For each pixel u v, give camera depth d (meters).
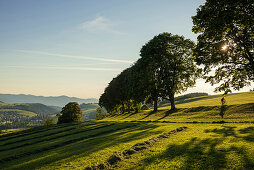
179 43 43.59
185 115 39.38
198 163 10.12
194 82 45.06
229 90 30.20
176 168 9.81
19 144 33.41
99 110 120.88
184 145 14.05
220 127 21.03
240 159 9.85
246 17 22.50
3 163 19.38
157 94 45.62
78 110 93.88
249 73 27.77
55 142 27.81
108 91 77.62
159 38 45.56
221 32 26.08
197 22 27.86
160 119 40.62
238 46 26.56
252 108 30.34
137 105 64.25
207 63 28.62
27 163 15.91
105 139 22.41
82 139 27.81
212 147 12.54
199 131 19.73
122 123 41.09
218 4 24.53
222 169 9.04
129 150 14.31
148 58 46.47
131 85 54.53
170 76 45.56
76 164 12.94
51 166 13.48
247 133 15.82
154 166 10.45
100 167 11.53
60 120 91.06
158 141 16.88
